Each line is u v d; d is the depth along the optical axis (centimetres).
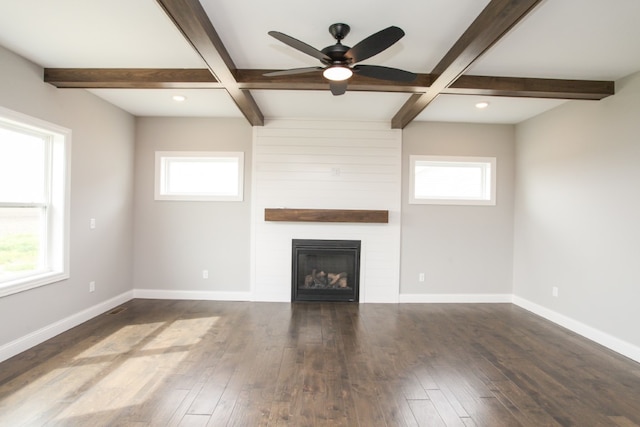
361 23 241
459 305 473
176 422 207
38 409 217
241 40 265
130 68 319
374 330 370
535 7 196
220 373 267
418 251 487
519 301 474
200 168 489
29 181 325
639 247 307
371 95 386
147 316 403
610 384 261
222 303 463
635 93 313
